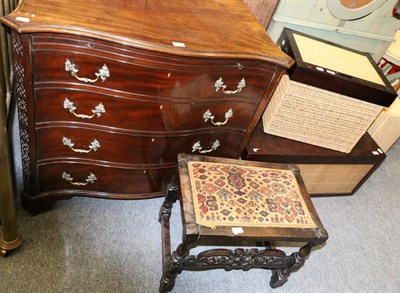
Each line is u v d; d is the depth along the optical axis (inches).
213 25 47.5
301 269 59.9
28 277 46.9
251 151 59.0
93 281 48.9
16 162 59.6
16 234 47.0
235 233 40.3
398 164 93.4
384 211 77.6
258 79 47.9
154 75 41.5
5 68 55.9
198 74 43.5
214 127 52.5
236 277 55.8
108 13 40.8
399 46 91.3
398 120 78.8
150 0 47.5
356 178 73.4
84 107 42.9
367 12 70.4
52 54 36.8
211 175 45.7
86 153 48.4
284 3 66.2
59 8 38.1
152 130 48.1
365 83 55.2
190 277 53.6
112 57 38.5
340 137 63.2
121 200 60.9
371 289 60.4
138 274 51.5
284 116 60.2
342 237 68.3
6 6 49.0
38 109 40.8
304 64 53.5
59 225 53.9
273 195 46.0
